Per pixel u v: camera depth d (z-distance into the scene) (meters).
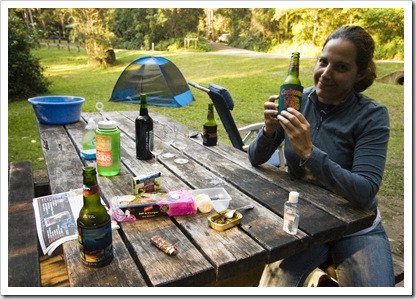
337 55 1.31
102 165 1.46
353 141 1.38
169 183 1.41
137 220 1.10
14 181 1.70
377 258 1.23
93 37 12.98
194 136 2.22
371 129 1.32
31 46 7.62
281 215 1.16
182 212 1.13
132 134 2.23
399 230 2.37
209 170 1.63
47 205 1.19
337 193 1.26
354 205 1.25
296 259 1.30
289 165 1.52
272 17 18.12
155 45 19.73
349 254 1.27
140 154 1.73
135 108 5.79
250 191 1.36
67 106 2.39
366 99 1.41
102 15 13.53
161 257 0.91
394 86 8.59
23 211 1.31
